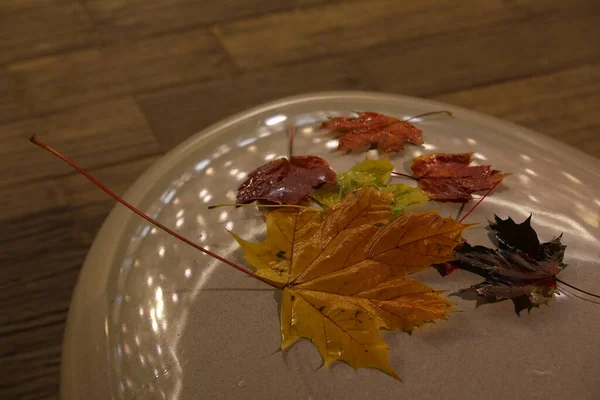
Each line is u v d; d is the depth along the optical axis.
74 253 1.02
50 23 1.30
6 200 1.07
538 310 0.73
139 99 1.18
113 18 1.30
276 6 1.32
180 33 1.28
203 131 0.86
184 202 0.80
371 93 0.91
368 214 0.74
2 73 1.21
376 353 0.70
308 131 0.86
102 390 0.71
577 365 0.70
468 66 1.22
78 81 1.20
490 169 0.81
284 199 0.78
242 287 0.75
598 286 0.74
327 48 1.25
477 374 0.70
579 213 0.79
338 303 0.71
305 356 0.71
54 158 1.11
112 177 1.09
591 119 1.15
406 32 1.28
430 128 0.86
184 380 0.70
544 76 1.21
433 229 0.72
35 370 0.92
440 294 0.73
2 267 1.01
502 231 0.75
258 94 1.18
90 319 0.74
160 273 0.76
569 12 1.31
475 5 1.33
